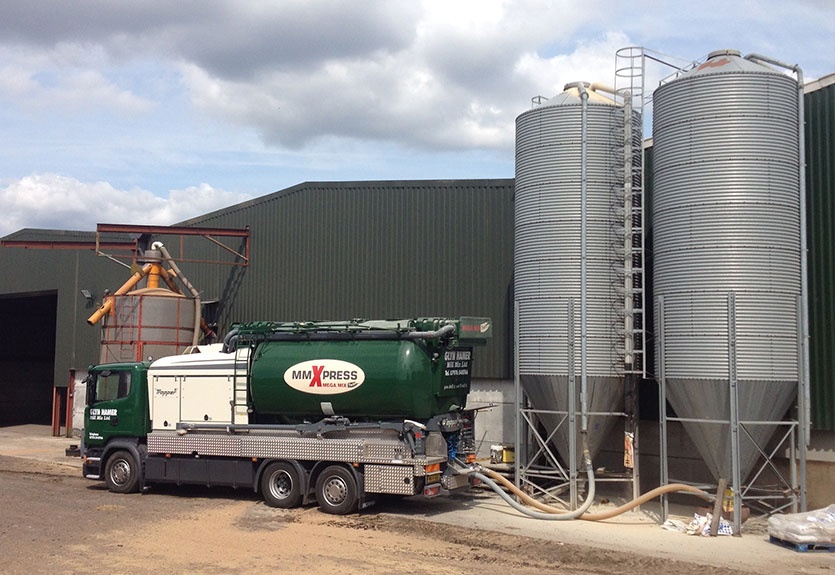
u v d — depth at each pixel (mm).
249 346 18109
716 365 14758
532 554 12609
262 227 27188
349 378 16516
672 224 15734
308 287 25219
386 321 16953
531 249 17547
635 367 16969
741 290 14852
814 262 16203
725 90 15391
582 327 16672
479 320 17328
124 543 13289
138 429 18719
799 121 15719
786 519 13383
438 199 22922
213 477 17734
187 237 30984
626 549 13070
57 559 12164
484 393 21625
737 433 14453
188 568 11648
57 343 34844
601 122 17422
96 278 33750
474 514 16141
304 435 16969
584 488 17219
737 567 11922
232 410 17938
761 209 15031
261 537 13781
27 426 39812
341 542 13406
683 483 15539
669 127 16031
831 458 15812
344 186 24672
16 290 36750
